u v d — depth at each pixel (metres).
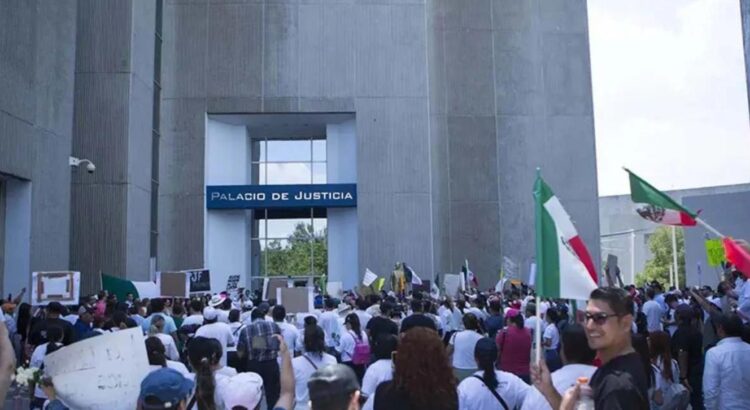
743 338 7.55
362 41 34.75
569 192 39.12
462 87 39.25
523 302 19.75
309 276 36.91
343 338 12.73
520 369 10.36
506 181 38.81
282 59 34.50
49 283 15.16
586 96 39.78
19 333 13.67
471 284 28.98
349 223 35.09
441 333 14.70
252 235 37.09
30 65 19.86
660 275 69.00
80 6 27.83
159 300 13.78
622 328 4.19
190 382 3.87
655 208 6.95
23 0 19.42
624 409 3.66
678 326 10.95
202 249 33.53
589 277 5.25
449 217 38.34
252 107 34.22
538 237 5.33
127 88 27.59
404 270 29.36
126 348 4.95
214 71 34.41
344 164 35.41
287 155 38.03
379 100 34.50
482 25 39.72
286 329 11.67
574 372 5.30
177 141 34.06
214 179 34.78
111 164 27.20
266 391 10.16
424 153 34.28
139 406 3.75
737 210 32.16
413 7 35.03
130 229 27.30
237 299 24.56
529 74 39.62
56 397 5.40
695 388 10.61
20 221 19.73
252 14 34.72
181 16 34.69
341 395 3.43
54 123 21.48
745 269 6.31
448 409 3.85
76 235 26.83
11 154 18.72
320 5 34.81
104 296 18.47
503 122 39.22
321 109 34.31
